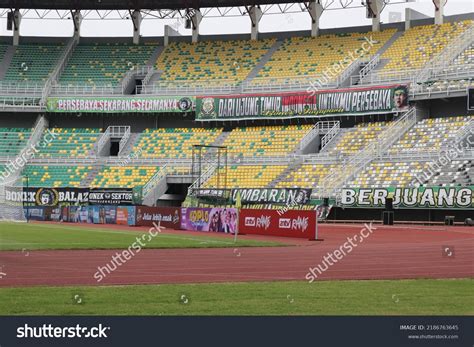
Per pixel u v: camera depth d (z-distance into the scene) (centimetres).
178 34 8619
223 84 7550
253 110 7088
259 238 3884
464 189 5134
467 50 6462
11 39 8525
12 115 7900
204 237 3912
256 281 1831
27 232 4162
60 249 2870
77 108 7600
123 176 6975
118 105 7531
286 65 7550
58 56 8288
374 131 6456
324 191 5869
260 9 8156
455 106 6256
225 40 8319
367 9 7619
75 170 7181
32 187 6781
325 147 6506
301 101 6888
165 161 7000
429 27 7194
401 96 6319
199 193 6216
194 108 7350
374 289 1678
